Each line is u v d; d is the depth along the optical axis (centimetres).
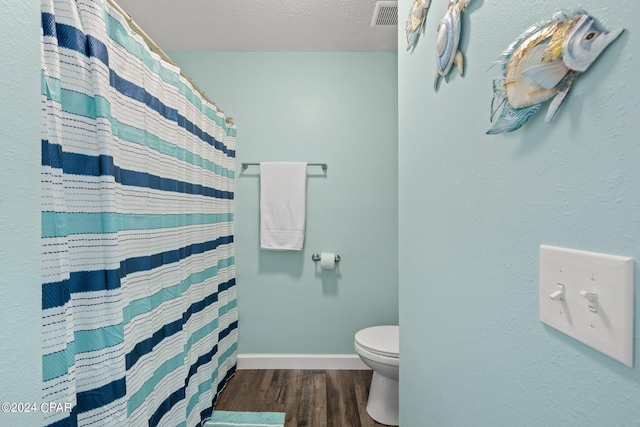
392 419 173
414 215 91
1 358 46
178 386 140
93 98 92
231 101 236
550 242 39
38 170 53
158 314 127
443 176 71
